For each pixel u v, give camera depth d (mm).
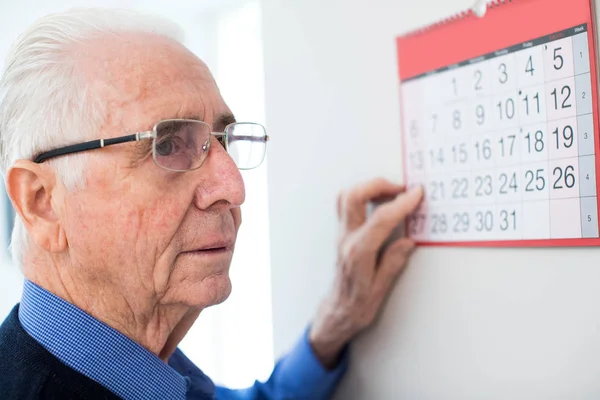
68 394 672
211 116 761
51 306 726
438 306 871
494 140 770
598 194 660
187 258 743
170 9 1553
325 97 1038
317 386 1017
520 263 758
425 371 896
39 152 708
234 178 747
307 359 1017
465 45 800
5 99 737
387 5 917
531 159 728
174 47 750
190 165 722
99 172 690
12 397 649
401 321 934
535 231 728
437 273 871
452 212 833
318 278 1065
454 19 812
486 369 808
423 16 861
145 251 706
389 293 955
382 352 969
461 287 836
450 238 838
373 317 951
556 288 718
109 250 703
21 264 771
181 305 781
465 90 803
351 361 1033
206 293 750
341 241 958
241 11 1505
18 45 732
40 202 722
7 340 716
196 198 734
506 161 757
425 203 876
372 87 950
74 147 690
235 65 1554
